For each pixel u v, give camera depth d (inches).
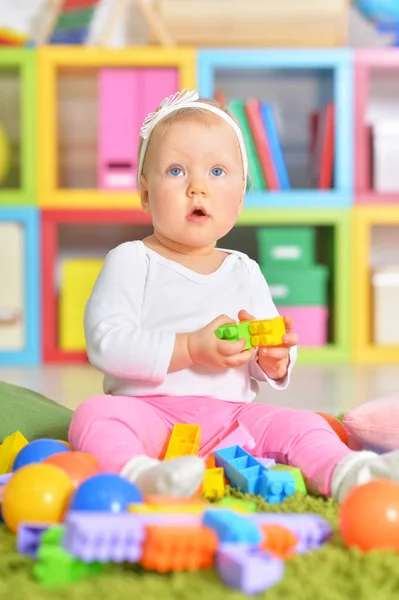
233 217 48.4
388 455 36.3
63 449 40.2
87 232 140.1
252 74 131.0
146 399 45.3
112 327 45.1
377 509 29.9
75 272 120.6
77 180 131.8
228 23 124.5
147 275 47.7
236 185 48.3
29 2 138.1
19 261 119.2
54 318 120.0
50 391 86.9
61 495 32.5
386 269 121.0
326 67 121.5
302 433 41.6
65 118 129.2
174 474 33.4
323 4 123.5
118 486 31.0
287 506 36.4
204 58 118.9
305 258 121.1
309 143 135.7
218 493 38.1
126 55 118.4
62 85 128.0
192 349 43.4
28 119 118.6
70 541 27.0
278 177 120.4
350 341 119.6
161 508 30.1
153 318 46.7
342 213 119.2
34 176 118.8
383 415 45.2
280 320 43.4
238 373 47.1
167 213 47.1
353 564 28.2
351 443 47.2
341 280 119.3
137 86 119.7
